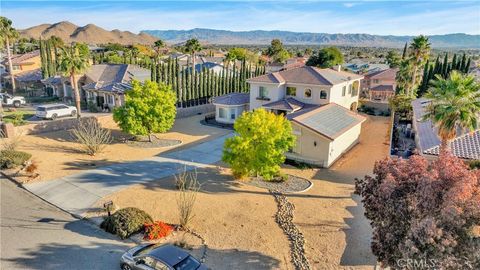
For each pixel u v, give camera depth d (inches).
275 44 4864.7
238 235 687.7
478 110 846.5
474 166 864.9
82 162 1099.3
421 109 1443.2
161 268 514.6
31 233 678.5
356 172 1106.7
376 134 1625.2
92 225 715.4
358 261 613.6
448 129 876.6
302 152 1179.9
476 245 405.4
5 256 599.8
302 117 1203.2
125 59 3297.2
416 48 2085.4
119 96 1947.6
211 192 896.9
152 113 1317.7
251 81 1672.0
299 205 840.9
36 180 935.7
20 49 4082.2
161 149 1290.6
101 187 902.4
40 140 1316.4
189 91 2130.9
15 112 1857.8
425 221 412.5
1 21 2502.5
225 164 1135.0
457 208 403.9
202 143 1385.3
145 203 812.0
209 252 625.3
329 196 902.4
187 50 2955.2
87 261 590.6
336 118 1348.4
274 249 642.8
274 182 993.5
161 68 1999.3
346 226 740.0
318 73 1624.0
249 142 940.0
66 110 1782.7
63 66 1585.9
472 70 2677.2
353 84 1860.2
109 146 1304.1
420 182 462.3
